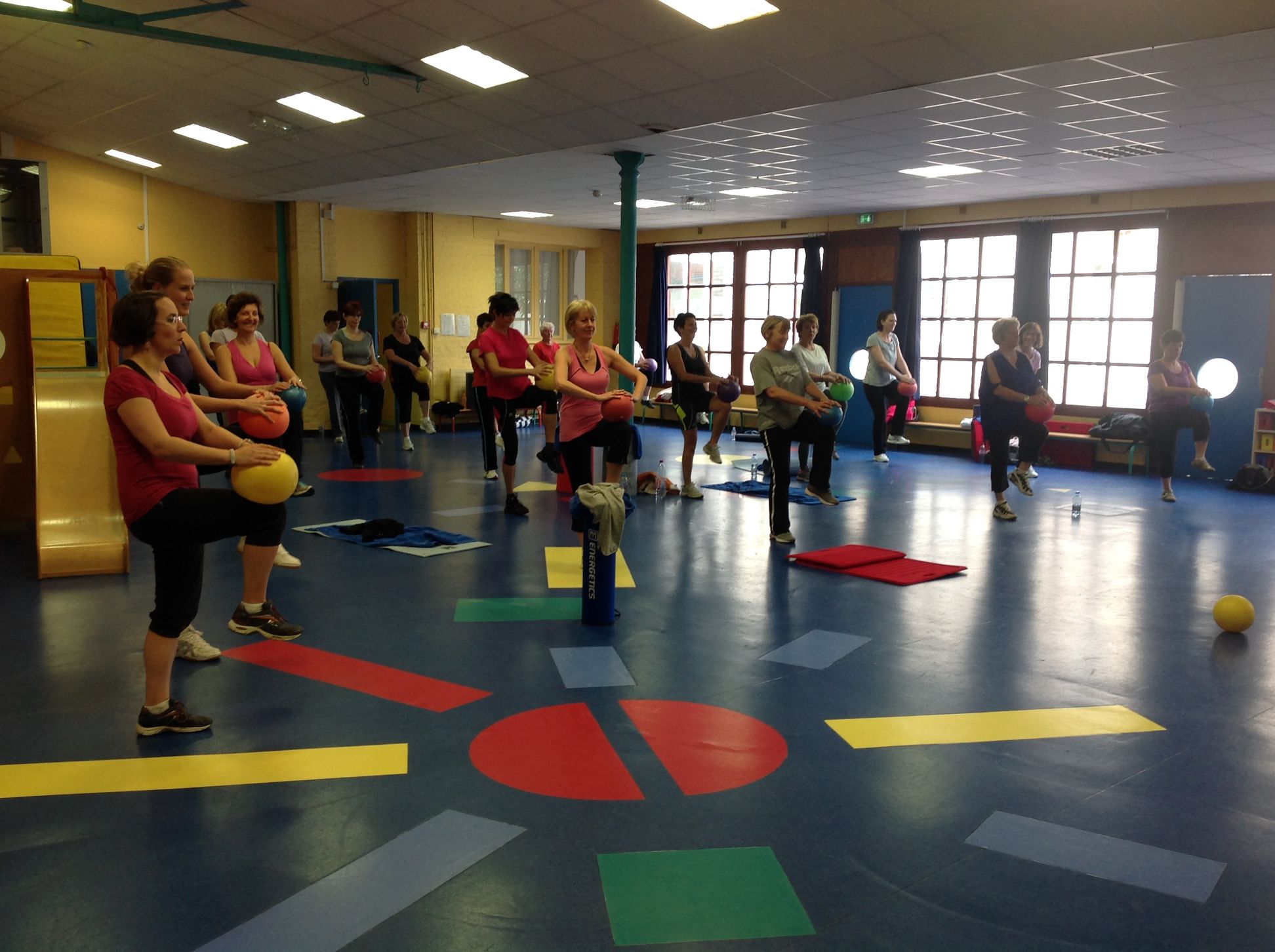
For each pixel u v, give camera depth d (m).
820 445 6.98
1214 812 2.54
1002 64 5.88
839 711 3.24
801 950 1.91
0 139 10.49
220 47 6.29
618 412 5.12
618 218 14.38
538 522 6.52
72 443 5.09
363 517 6.59
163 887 2.10
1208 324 10.21
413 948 1.89
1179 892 2.15
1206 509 7.88
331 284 13.31
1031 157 8.82
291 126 8.87
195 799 2.52
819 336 13.73
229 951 1.87
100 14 5.91
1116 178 9.81
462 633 4.03
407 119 8.47
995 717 3.21
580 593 4.71
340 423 11.55
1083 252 11.27
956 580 5.19
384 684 3.42
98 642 3.87
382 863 2.21
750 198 11.97
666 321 15.84
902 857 2.28
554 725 3.07
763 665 3.71
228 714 3.12
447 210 13.76
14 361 5.97
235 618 3.99
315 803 2.51
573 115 7.78
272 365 5.25
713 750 2.89
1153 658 3.88
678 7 5.72
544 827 2.40
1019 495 8.40
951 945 1.93
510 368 6.72
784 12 5.61
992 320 12.12
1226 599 4.31
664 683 3.48
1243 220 9.97
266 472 2.82
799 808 2.53
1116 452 10.65
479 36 6.45
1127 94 6.52
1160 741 3.03
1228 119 7.12
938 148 8.50
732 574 5.21
